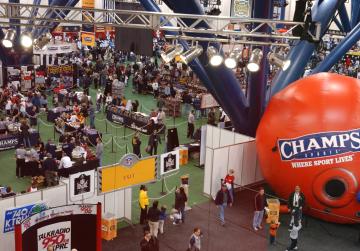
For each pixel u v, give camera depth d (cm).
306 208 1561
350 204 1485
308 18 1289
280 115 1586
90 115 2539
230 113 1973
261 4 1580
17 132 2245
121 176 1485
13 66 3061
